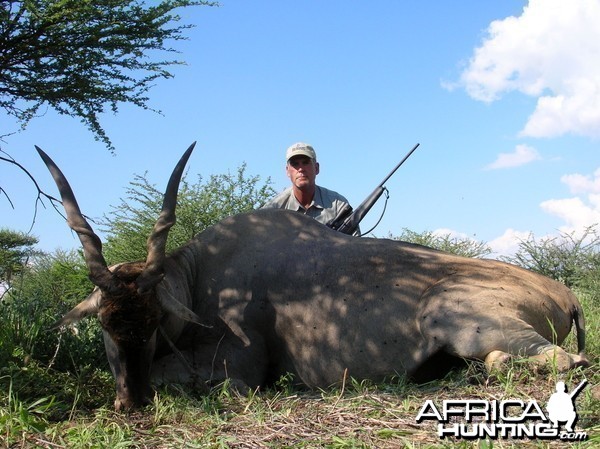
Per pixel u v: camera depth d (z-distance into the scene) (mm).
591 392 3844
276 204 7965
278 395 4488
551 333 5133
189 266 5477
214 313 5355
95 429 3791
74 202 4637
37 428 3814
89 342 5688
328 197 7887
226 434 3646
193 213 10773
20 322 5730
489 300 4832
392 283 5168
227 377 5062
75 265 9703
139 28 6195
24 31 5867
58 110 6402
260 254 5465
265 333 5328
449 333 4785
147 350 4477
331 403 4152
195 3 6309
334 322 5184
